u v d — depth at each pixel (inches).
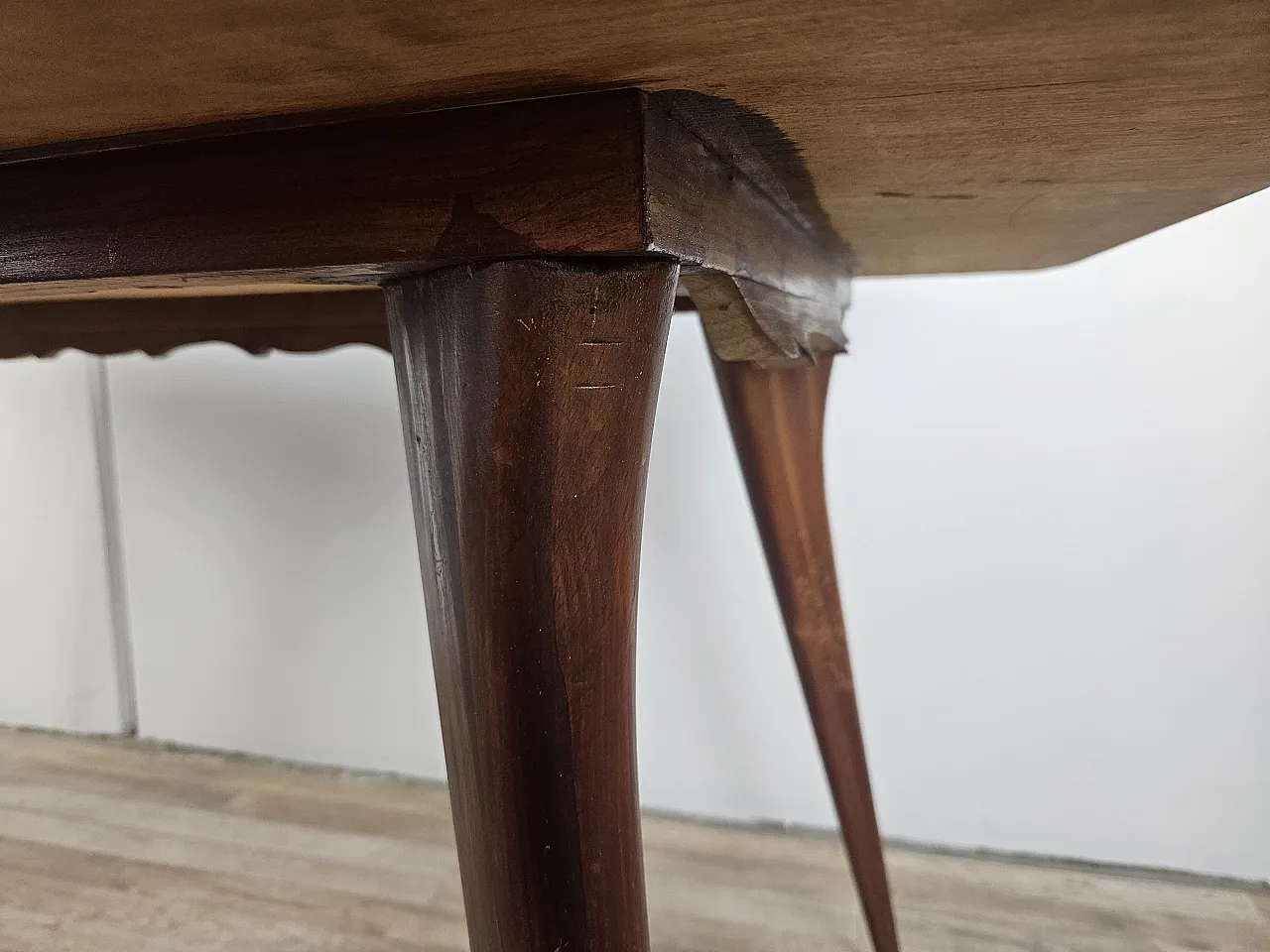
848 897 29.3
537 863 8.4
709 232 9.5
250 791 37.3
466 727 8.6
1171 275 29.5
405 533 38.3
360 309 24.8
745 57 6.8
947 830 33.8
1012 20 6.4
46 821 34.1
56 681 43.4
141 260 8.8
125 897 28.4
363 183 8.0
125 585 41.9
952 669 33.1
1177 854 31.6
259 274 8.5
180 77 6.8
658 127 7.7
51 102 7.4
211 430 39.8
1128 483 30.7
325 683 40.0
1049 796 32.7
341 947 25.7
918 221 16.1
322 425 38.5
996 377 31.5
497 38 6.2
